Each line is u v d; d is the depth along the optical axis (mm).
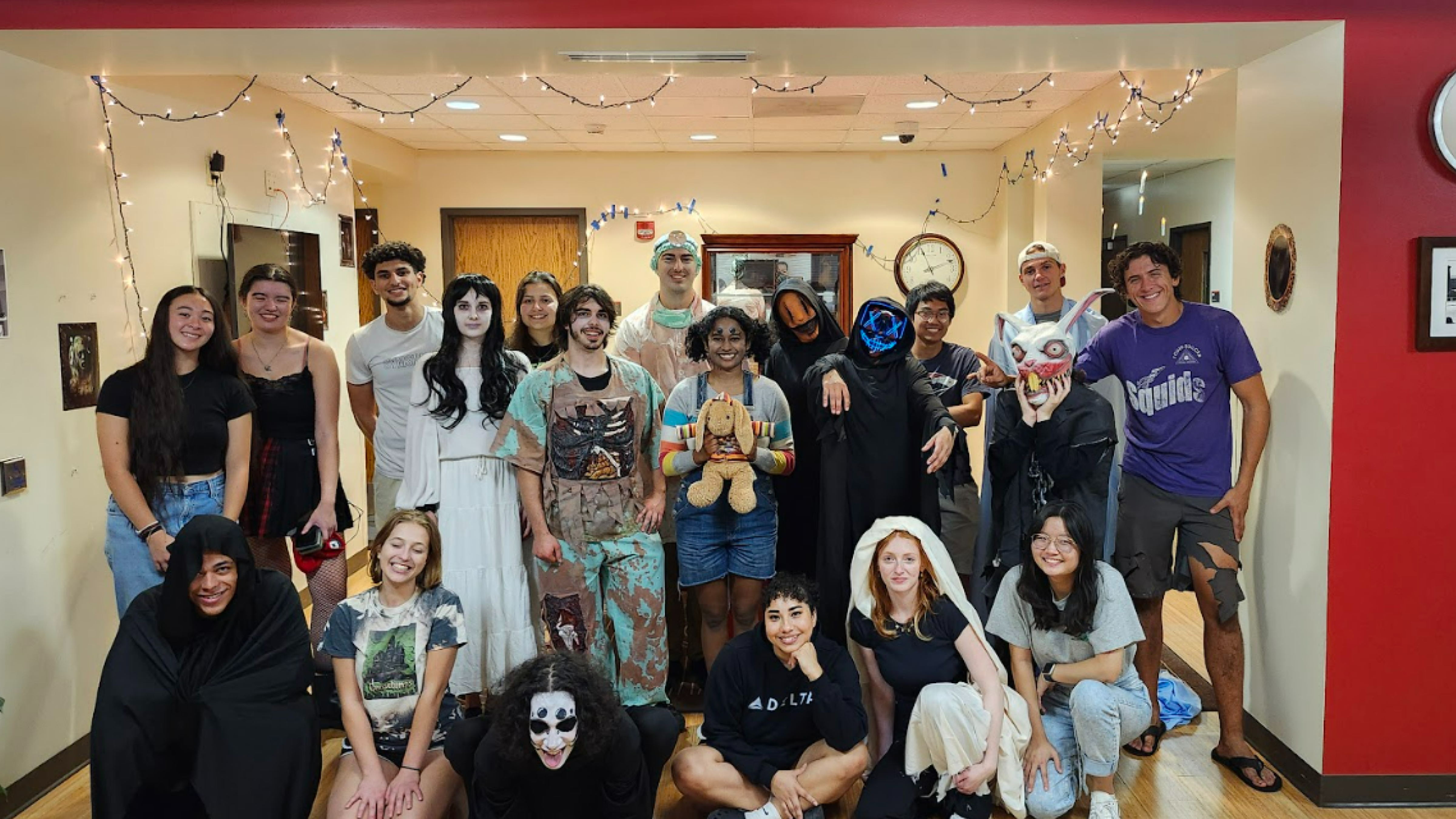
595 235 7113
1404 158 2744
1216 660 3104
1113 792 2762
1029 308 3887
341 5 2783
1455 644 2840
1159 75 4457
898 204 7117
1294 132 2969
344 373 5551
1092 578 2732
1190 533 3062
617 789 2465
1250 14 2766
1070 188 6051
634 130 6145
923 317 3494
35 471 3045
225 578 2430
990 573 3186
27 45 2889
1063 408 2939
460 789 2686
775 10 2795
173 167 3902
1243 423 3094
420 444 3059
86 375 3305
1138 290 3033
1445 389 2787
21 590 2984
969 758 2629
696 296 3713
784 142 6625
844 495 3051
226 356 3027
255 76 4090
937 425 2900
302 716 2523
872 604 2814
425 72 3266
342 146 5672
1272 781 2982
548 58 3086
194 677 2461
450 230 7078
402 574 2578
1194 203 7477
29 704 3012
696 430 2936
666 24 2799
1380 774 2871
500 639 3059
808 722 2701
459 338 3059
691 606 3760
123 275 3541
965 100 5336
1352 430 2795
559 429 2975
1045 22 2781
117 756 2369
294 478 3314
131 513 2875
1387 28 2729
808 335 3371
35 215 3068
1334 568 2828
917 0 2787
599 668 2514
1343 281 2766
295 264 5004
